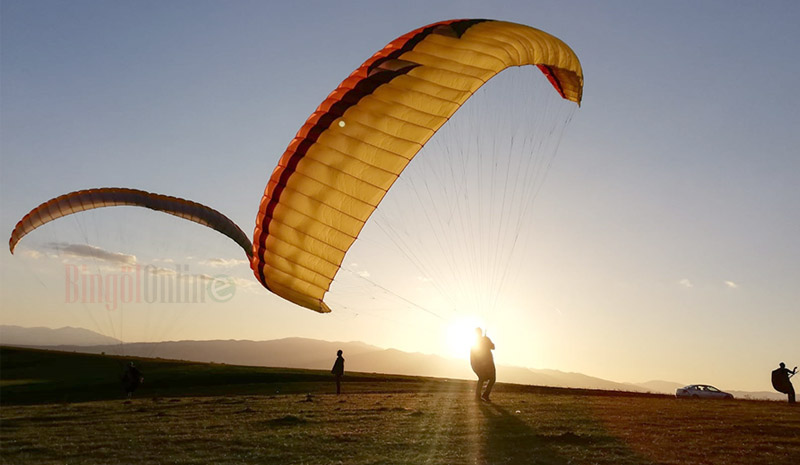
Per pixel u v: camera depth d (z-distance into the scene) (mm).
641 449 12977
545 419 16781
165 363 61938
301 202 16031
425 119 15570
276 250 16453
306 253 16250
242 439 15000
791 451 12773
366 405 21938
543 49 17547
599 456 12328
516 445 13461
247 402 24672
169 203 25797
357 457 12656
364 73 16719
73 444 15078
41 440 15781
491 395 25609
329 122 16031
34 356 63375
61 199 24812
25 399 34219
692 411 19312
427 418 17500
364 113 15930
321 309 16609
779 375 27125
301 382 41844
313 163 15953
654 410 19547
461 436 14523
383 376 49875
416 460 12258
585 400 22844
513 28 17547
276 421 17703
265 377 45844
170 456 13344
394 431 15461
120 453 13828
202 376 46750
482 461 12047
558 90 21344
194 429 16891
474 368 20547
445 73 16016
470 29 17125
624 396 29594
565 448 13102
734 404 23156
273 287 16922
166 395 33875
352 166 15734
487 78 15883
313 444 14094
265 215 16578
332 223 15914
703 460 11977
